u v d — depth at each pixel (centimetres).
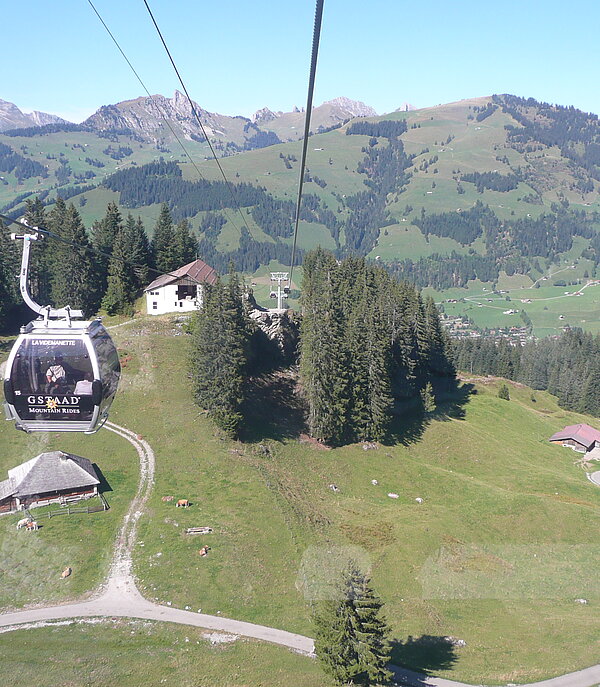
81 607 5106
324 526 6681
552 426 13250
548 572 6444
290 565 5869
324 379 8712
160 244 12312
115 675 4284
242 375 8288
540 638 5272
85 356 2084
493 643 5153
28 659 4419
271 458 8069
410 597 5725
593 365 18375
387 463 8856
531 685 4562
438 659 4869
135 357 9256
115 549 5850
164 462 7394
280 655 4606
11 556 5688
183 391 8700
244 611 5178
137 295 11625
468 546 6756
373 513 7331
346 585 4266
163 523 6256
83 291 11119
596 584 6284
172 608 5147
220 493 6925
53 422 2133
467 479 8756
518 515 7531
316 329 8838
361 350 9331
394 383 10431
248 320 9144
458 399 13162
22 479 6494
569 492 8712
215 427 8144
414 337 11194
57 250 11150
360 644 4119
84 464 6938
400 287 11719
